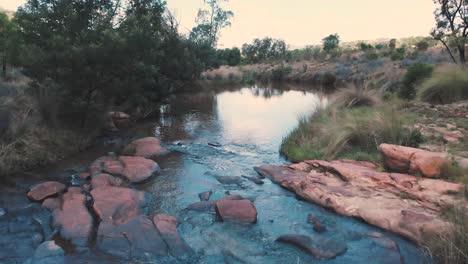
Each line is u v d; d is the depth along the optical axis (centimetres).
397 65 2645
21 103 916
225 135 1148
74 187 632
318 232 496
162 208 572
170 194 635
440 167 590
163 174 747
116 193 587
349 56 3912
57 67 953
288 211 569
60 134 909
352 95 1295
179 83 2288
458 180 561
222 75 4206
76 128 1011
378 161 721
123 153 882
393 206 529
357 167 688
